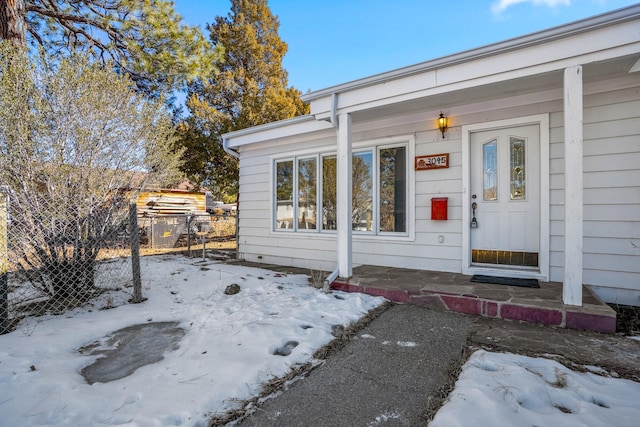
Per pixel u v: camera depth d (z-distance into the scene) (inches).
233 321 125.2
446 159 185.0
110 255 177.9
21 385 79.4
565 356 92.5
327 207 241.3
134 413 69.5
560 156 156.3
